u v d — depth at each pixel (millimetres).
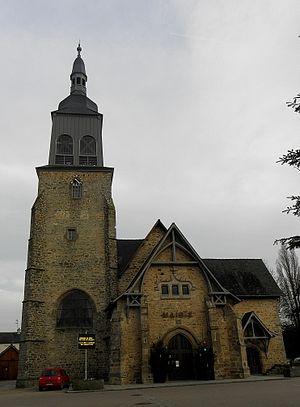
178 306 26203
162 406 12672
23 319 28203
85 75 39688
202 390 18141
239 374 24500
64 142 35125
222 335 25672
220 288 26719
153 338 25281
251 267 35625
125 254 34125
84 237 31594
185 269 27203
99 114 37000
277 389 16984
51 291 29562
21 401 16641
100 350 28359
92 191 33281
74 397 17641
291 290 43500
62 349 28156
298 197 8992
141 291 25875
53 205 32312
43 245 30750
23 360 26891
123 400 15211
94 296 29859
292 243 9062
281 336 31359
